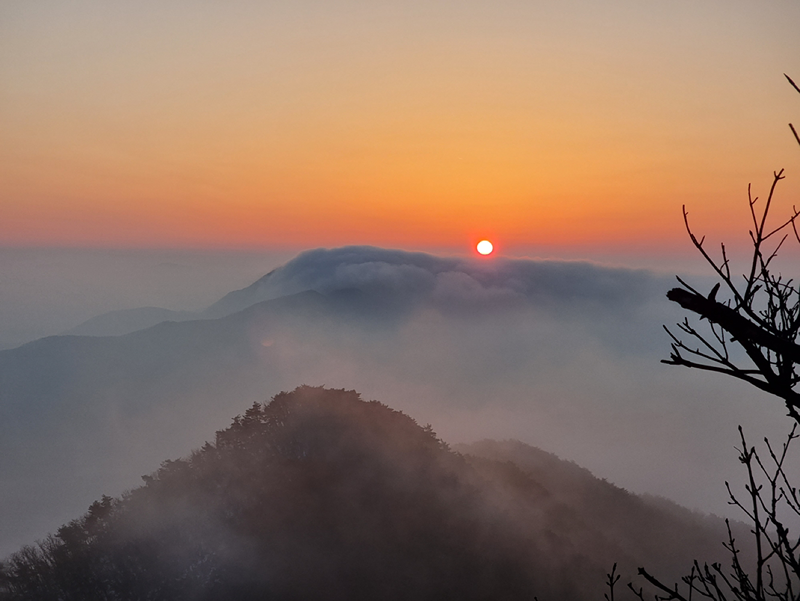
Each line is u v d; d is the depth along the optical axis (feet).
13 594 84.38
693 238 13.51
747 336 11.37
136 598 83.25
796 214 13.06
